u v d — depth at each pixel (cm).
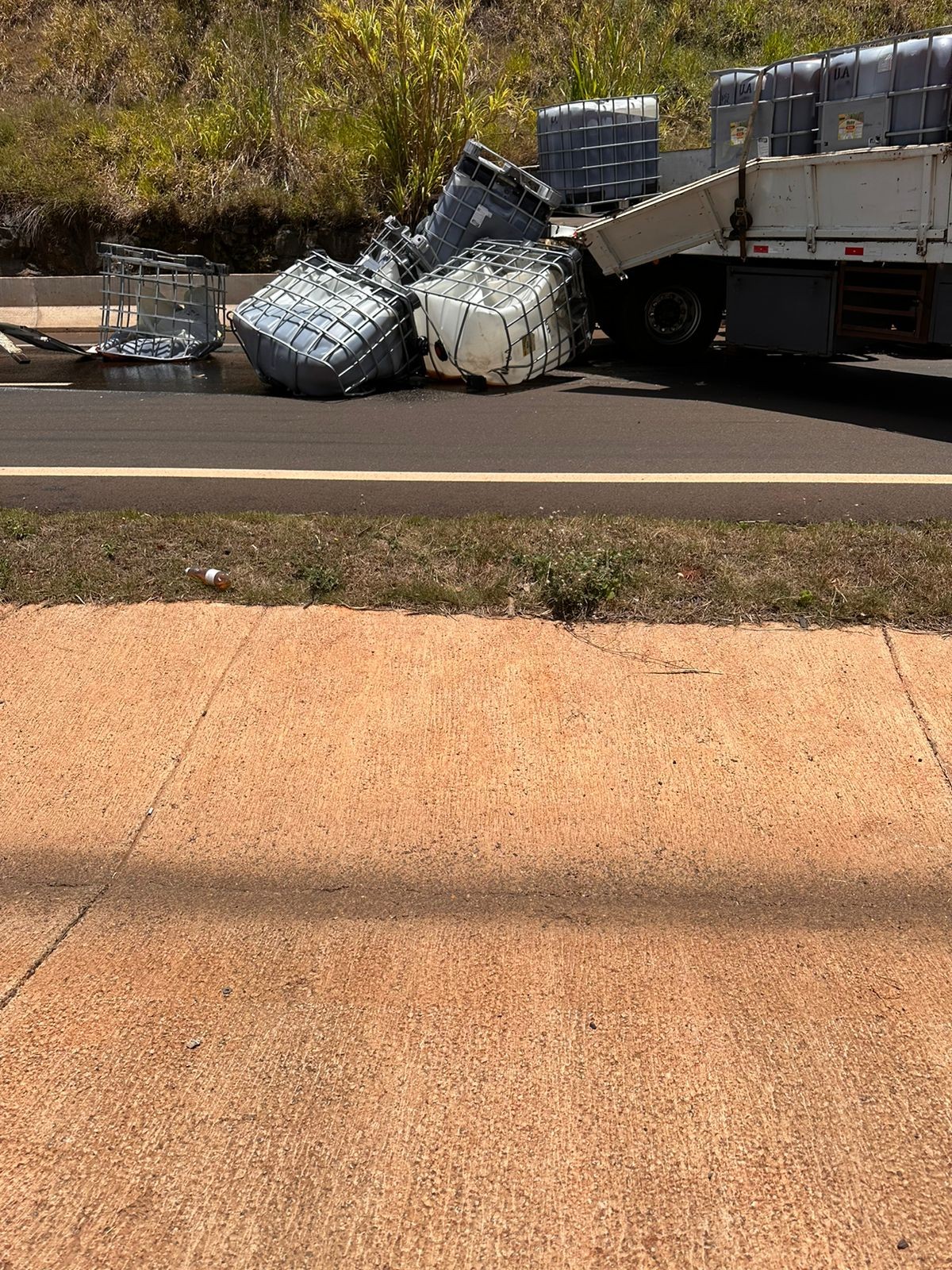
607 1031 277
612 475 648
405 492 615
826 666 424
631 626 450
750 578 475
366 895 329
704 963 300
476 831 354
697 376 1034
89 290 1434
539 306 980
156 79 1725
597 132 1052
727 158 917
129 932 316
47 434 781
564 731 396
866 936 310
